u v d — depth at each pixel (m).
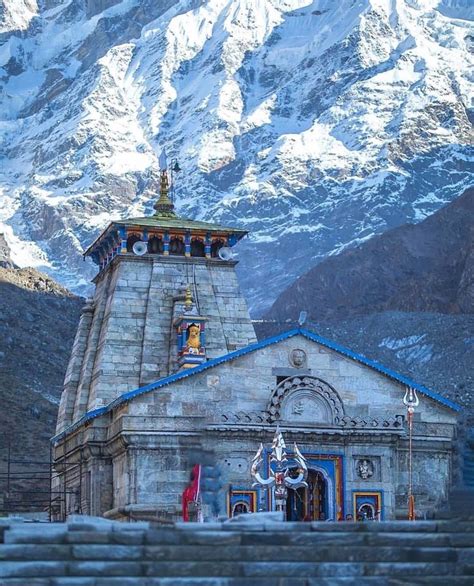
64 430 93.19
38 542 40.31
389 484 84.56
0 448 191.88
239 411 83.62
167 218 99.50
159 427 82.56
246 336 95.25
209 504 66.75
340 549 41.19
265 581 39.75
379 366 86.19
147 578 39.12
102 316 96.38
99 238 99.06
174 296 94.62
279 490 75.00
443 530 42.72
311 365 85.19
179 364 91.00
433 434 86.31
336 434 83.62
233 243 97.81
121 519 82.62
